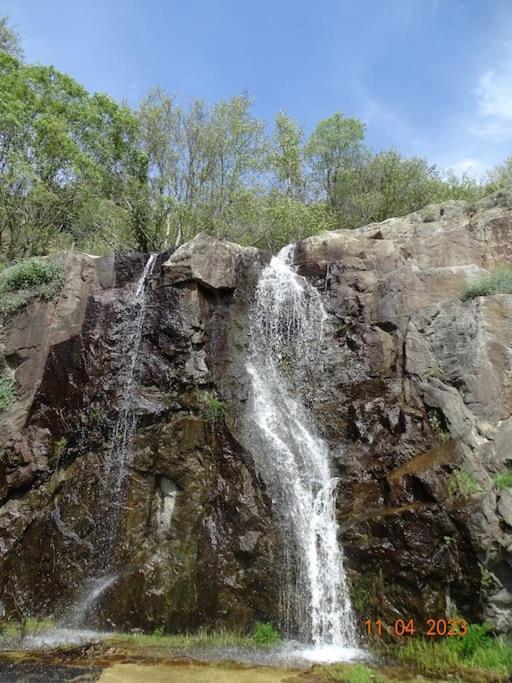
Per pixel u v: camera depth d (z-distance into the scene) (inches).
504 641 285.1
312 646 306.0
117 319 454.9
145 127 947.3
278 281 478.3
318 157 1197.7
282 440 383.9
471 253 461.4
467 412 350.6
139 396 408.5
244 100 977.5
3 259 764.0
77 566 364.2
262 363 443.8
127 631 329.1
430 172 1157.7
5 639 321.7
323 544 337.4
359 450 366.0
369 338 414.3
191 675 269.1
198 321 422.9
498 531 296.2
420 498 320.5
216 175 965.8
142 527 362.9
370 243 475.5
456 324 381.4
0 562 385.4
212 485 365.1
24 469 423.5
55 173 786.8
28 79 795.4
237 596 323.0
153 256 493.4
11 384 459.5
